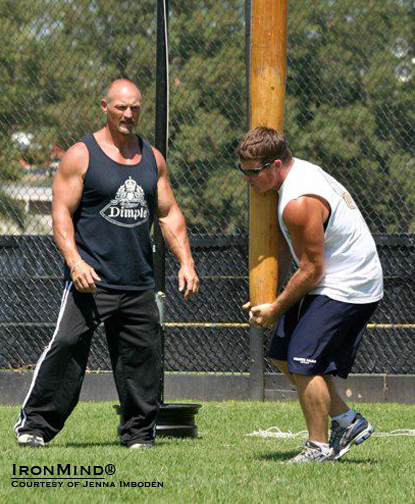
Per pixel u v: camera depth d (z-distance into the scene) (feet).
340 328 53.11
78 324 62.28
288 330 55.31
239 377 98.43
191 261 65.31
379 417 86.02
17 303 100.32
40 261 99.96
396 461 56.65
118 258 62.44
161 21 88.69
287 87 102.22
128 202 62.18
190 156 102.99
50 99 105.50
